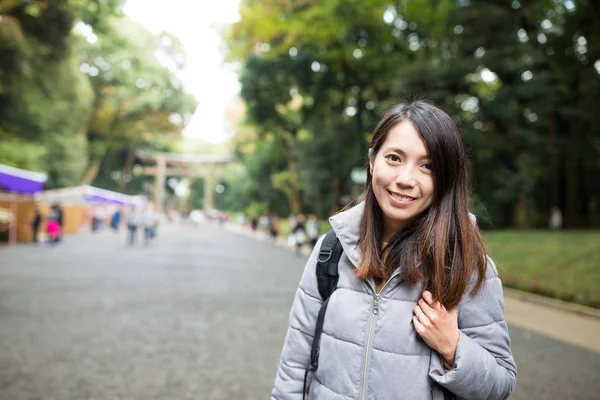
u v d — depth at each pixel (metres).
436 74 21.56
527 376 5.05
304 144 30.86
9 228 24.30
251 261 18.28
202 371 4.97
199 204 104.81
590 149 24.17
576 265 12.11
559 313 8.88
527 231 20.84
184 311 8.14
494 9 21.69
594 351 6.19
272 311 8.34
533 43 23.66
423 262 1.39
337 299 1.47
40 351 5.56
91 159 53.03
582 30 22.98
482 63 21.56
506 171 23.69
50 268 14.03
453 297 1.34
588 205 28.52
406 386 1.37
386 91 29.31
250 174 52.09
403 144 1.41
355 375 1.41
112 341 6.08
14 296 9.26
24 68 19.75
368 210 1.50
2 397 4.12
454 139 1.42
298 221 22.91
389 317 1.41
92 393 4.28
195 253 21.34
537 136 23.06
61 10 19.67
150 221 26.45
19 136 28.75
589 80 22.77
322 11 26.88
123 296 9.52
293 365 1.57
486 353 1.37
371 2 25.47
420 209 1.43
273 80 30.62
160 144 63.06
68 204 34.50
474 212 1.59
